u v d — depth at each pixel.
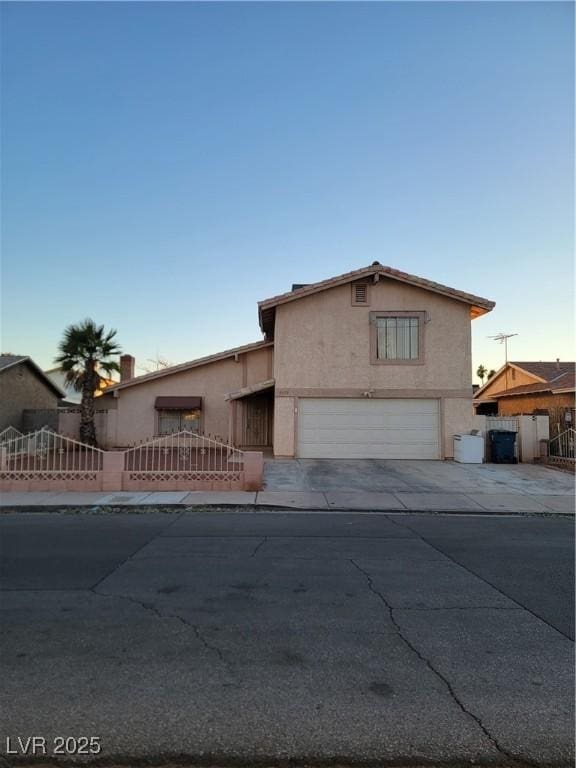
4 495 12.36
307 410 19.41
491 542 8.30
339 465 17.47
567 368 31.89
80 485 12.94
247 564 6.89
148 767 2.95
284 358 19.47
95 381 22.30
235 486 13.02
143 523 9.69
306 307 19.62
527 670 4.04
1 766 2.93
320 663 4.12
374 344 19.45
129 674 3.92
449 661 4.17
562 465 17.48
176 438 22.72
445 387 19.33
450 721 3.37
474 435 18.69
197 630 4.73
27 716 3.39
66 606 5.31
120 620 4.95
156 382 23.67
